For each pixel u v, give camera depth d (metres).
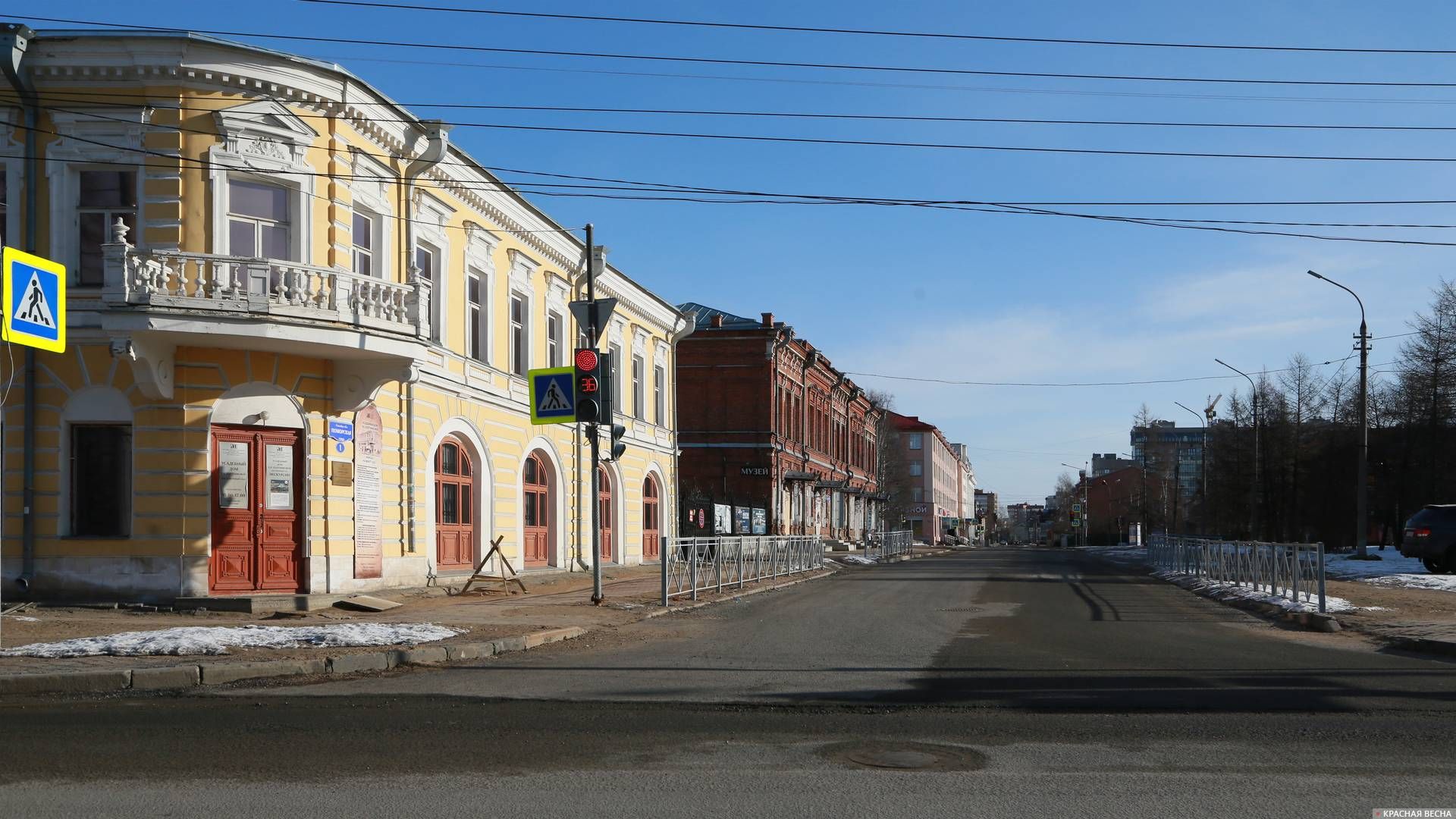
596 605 18.05
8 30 16.12
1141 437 89.25
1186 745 7.43
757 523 45.97
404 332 17.86
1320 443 56.06
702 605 19.12
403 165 20.47
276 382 17.47
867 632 15.00
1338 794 6.10
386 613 16.48
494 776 6.48
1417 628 14.71
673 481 38.06
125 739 7.54
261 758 6.93
